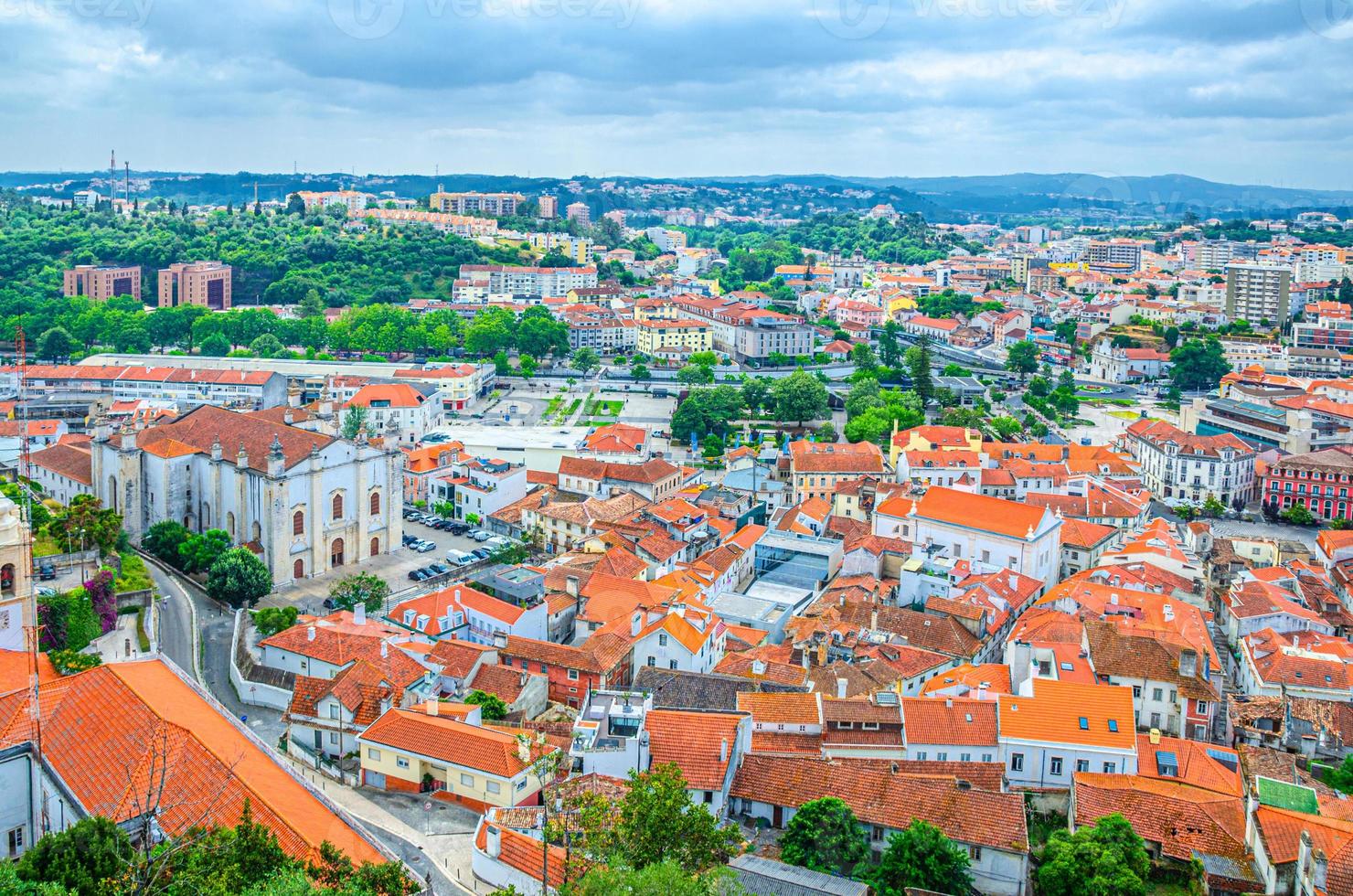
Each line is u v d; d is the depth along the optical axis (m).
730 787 131.75
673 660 179.12
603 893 86.00
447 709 146.00
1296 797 130.25
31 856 90.38
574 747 131.12
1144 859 120.25
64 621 171.12
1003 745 144.25
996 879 120.38
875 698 152.00
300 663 165.25
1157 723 168.25
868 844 124.19
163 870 89.69
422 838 124.25
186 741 109.88
